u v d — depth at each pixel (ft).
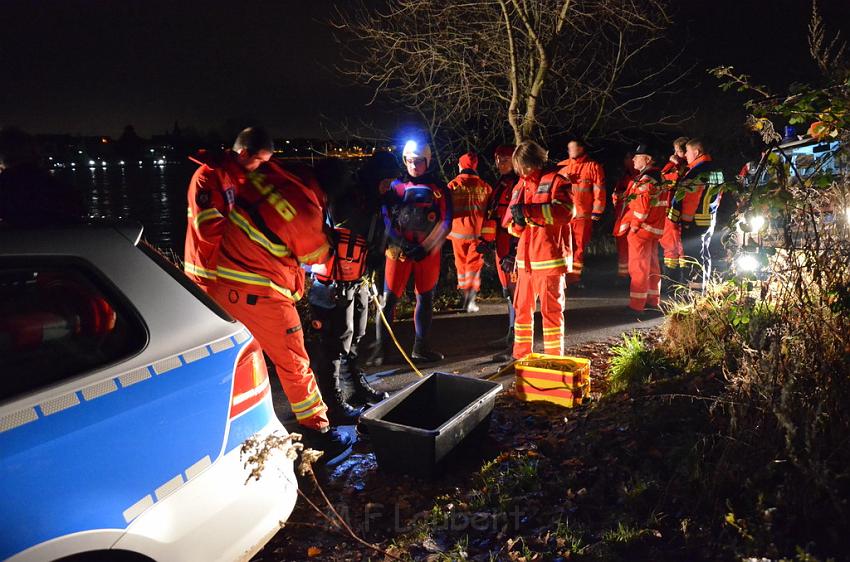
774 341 11.16
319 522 11.73
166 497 7.55
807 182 11.53
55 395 6.91
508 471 12.86
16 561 6.15
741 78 12.44
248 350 9.10
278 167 12.98
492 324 25.68
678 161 26.00
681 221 26.63
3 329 7.11
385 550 10.81
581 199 28.45
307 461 9.37
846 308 11.10
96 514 6.81
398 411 14.44
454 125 32.37
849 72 11.30
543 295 18.74
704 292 19.72
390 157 15.83
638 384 16.05
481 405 14.07
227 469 8.45
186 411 7.96
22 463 6.39
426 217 19.66
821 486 9.66
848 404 10.60
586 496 11.80
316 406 13.82
